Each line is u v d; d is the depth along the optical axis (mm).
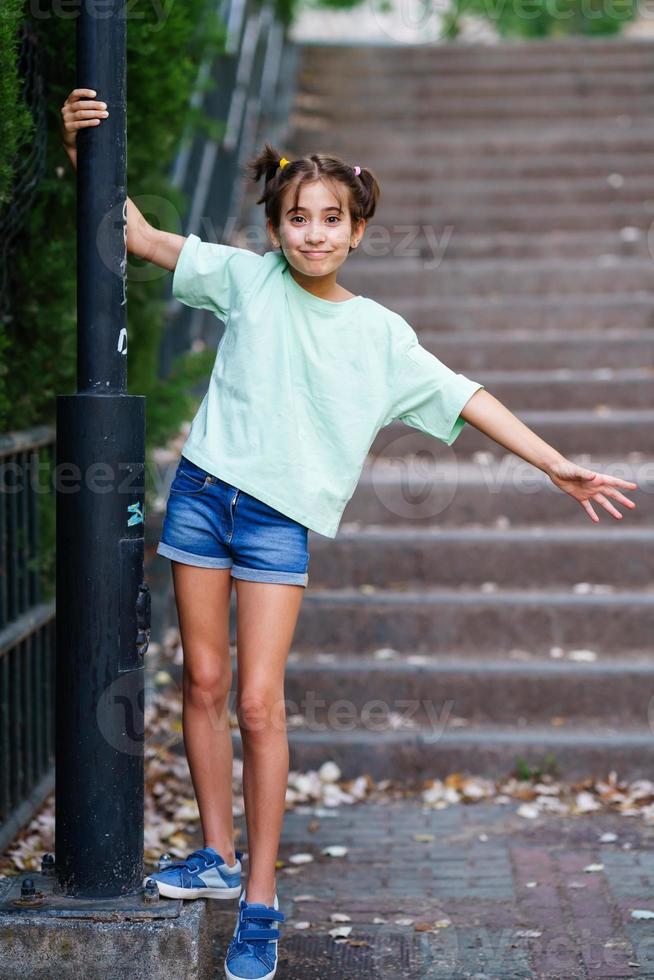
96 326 2738
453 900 3568
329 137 9539
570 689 4895
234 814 4289
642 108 10031
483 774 4605
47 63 3805
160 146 4684
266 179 3010
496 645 5242
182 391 5406
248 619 2883
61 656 2771
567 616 5219
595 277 7789
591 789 4516
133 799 2795
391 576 5570
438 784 4566
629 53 10930
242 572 2887
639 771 4566
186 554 2928
